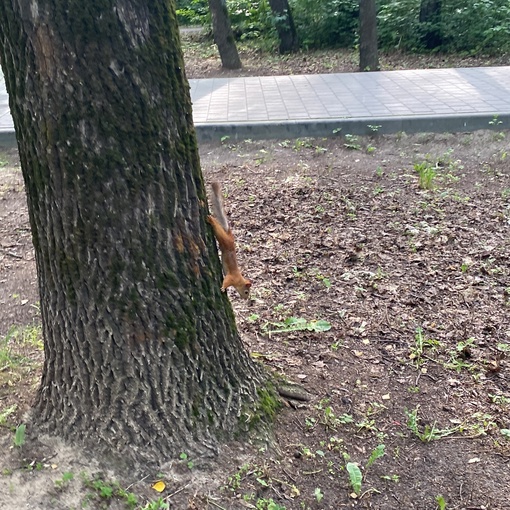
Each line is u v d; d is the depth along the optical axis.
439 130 8.53
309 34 16.31
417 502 2.86
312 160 7.94
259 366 3.46
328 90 10.50
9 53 2.49
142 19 2.48
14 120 2.65
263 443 3.01
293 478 2.93
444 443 3.21
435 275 5.05
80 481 2.79
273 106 9.52
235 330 3.19
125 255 2.66
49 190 2.61
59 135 2.50
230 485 2.81
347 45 16.27
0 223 6.29
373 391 3.61
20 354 3.98
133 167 2.57
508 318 4.41
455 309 4.54
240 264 5.36
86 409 2.92
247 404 3.09
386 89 10.38
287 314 4.50
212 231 2.96
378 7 15.84
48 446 2.97
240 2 17.77
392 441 3.22
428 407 3.48
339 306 4.62
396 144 8.34
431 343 4.09
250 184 7.19
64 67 2.41
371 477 2.98
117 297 2.71
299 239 5.81
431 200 6.57
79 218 2.60
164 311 2.78
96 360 2.82
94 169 2.53
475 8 14.32
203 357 2.94
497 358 3.94
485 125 8.50
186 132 2.74
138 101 2.52
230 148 8.40
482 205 6.42
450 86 10.38
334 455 3.09
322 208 6.46
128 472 2.82
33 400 3.30
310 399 3.47
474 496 2.89
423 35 14.74
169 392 2.85
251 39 17.59
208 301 2.95
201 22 19.34
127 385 2.82
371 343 4.12
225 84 11.43
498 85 10.30
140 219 2.64
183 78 2.71
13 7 2.39
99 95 2.45
